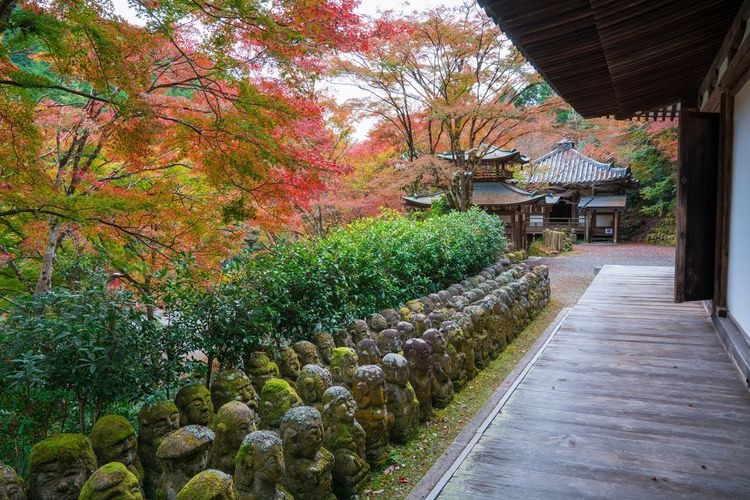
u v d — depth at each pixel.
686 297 5.69
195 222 4.11
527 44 3.72
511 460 3.24
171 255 3.99
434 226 9.30
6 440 3.41
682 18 3.82
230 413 2.70
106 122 4.48
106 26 3.42
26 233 4.25
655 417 3.76
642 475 3.00
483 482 3.01
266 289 4.28
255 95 3.89
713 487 2.84
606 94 6.04
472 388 5.07
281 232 5.93
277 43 3.82
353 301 5.55
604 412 3.89
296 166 4.08
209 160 4.02
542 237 23.39
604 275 11.14
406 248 7.12
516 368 5.01
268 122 3.95
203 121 3.85
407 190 17.23
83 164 4.92
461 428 4.12
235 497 2.08
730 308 5.58
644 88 6.23
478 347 5.58
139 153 4.11
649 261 17.70
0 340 2.84
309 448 2.74
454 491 2.94
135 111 3.50
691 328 6.29
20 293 4.83
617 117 8.34
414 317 5.17
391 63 11.80
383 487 3.26
